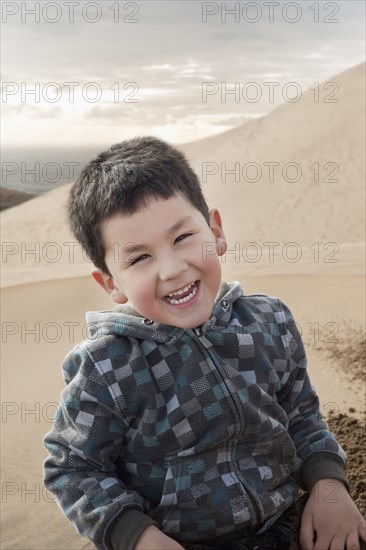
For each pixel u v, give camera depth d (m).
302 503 1.82
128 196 1.54
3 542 2.58
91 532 1.58
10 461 3.28
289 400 1.87
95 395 1.60
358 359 3.81
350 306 4.78
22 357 4.89
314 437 1.85
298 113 31.50
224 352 1.67
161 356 1.63
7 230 23.06
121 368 1.60
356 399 3.31
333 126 28.02
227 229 19.58
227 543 1.64
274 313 1.82
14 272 8.28
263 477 1.67
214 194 23.70
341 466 1.83
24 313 6.06
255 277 5.94
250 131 31.81
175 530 1.63
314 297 5.10
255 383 1.68
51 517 2.75
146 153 1.62
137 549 1.52
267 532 1.69
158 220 1.53
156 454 1.63
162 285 1.55
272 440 1.69
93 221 1.60
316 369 3.75
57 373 4.52
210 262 1.58
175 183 1.58
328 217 19.03
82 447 1.61
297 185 22.36
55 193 28.72
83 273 8.03
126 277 1.58
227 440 1.64
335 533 1.69
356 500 2.21
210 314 1.63
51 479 1.67
